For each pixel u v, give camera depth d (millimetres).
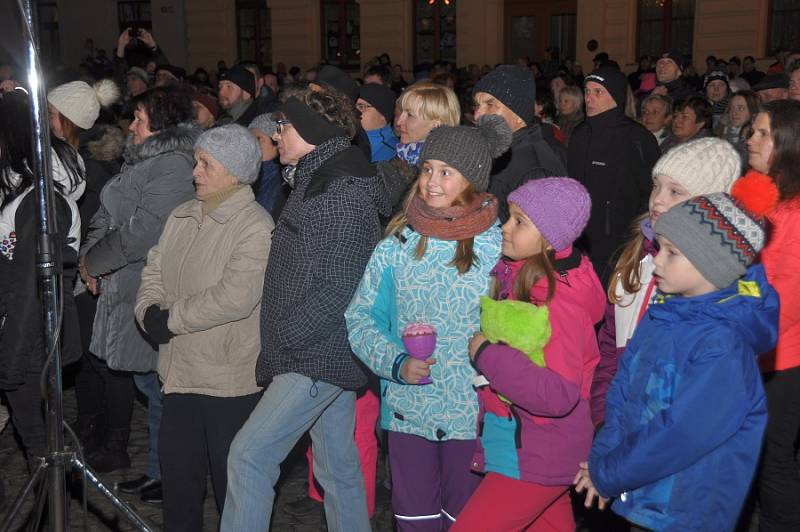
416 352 2623
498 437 2570
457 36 19016
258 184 4719
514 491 2537
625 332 2607
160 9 21641
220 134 3164
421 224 2730
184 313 3105
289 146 2977
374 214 2945
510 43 18938
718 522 2174
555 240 2486
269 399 2926
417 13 19438
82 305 4328
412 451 2857
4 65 9227
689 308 2148
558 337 2469
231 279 3086
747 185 2150
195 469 3297
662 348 2188
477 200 2744
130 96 8289
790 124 2977
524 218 2508
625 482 2199
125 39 9391
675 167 2568
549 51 17234
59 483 2820
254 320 3178
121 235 3734
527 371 2422
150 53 10242
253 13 21266
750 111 5488
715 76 8719
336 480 3084
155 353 3857
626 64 17438
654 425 2145
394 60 19609
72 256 3646
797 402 3074
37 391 3510
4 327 3348
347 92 4258
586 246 5188
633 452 2166
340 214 2848
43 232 2713
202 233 3211
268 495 2910
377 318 2842
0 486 3762
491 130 3066
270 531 3697
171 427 3277
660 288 2207
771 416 3076
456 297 2729
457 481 2865
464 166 2684
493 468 2570
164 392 3250
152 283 3344
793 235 2955
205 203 3221
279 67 19641
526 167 3662
